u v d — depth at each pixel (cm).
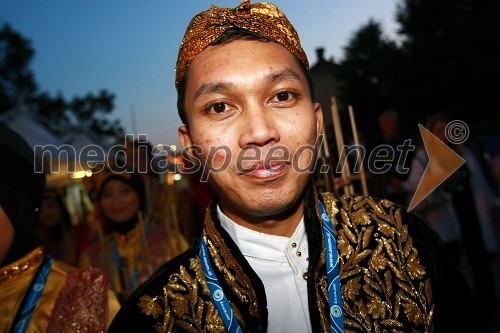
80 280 139
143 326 107
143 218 265
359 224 116
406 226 117
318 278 106
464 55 1712
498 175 489
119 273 254
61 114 3353
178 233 255
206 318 106
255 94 96
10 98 2961
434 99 1797
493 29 1694
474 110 1764
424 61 1803
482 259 365
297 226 111
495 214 387
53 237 372
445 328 112
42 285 135
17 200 128
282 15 107
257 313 104
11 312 128
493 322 361
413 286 110
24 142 137
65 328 130
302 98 100
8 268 130
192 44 103
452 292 117
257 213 99
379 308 107
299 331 106
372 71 2286
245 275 106
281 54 99
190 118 103
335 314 104
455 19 1780
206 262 111
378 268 111
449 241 341
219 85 96
